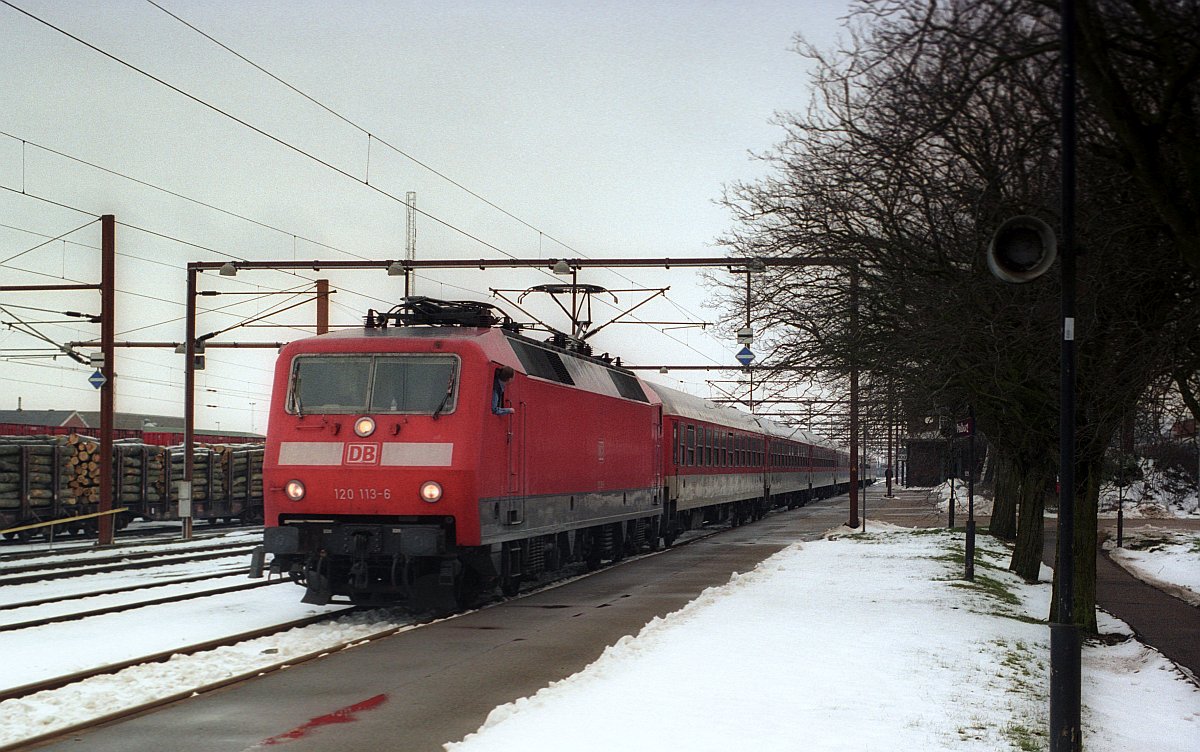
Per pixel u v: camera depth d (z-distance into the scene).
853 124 15.12
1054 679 7.89
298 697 9.65
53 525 30.20
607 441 21.44
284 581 19.31
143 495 33.75
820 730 8.19
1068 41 8.09
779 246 17.44
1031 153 12.81
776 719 8.48
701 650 11.53
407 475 14.40
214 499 36.72
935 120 13.27
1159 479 62.09
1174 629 18.56
